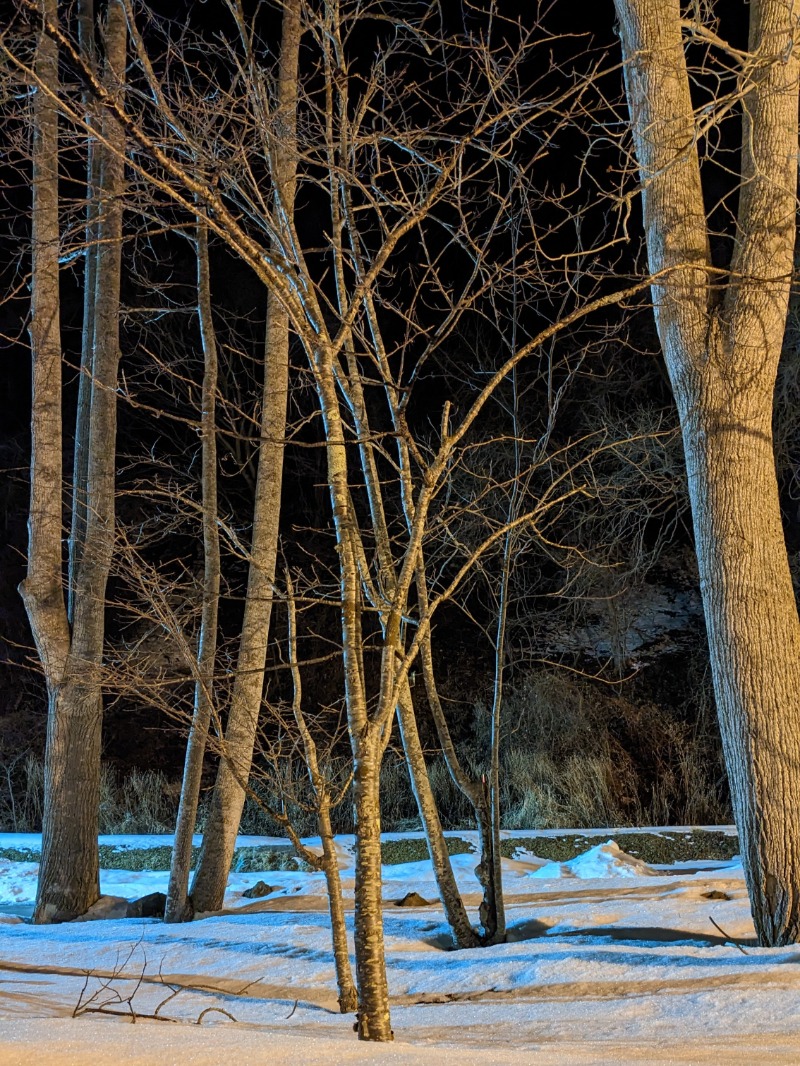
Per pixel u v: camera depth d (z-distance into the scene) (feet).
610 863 31.35
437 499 49.73
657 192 20.67
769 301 19.71
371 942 11.45
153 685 18.37
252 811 47.57
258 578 27.40
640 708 53.67
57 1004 14.06
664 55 20.65
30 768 52.42
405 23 19.34
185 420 13.79
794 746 18.48
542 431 55.77
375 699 45.06
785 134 20.08
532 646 56.85
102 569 28.78
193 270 58.90
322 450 61.82
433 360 58.29
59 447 29.66
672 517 57.82
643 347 55.42
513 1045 11.72
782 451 52.80
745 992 13.85
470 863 33.22
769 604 19.01
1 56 14.57
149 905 27.76
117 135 18.47
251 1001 15.34
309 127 21.59
